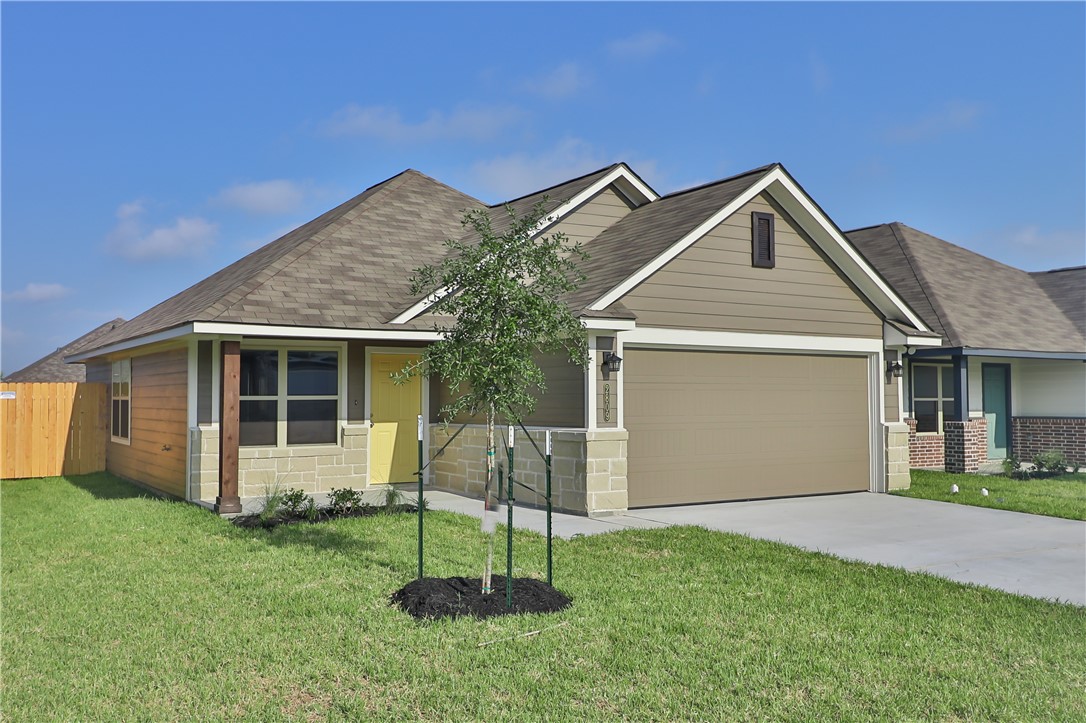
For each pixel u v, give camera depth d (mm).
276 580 7941
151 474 15867
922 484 16172
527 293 7246
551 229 15367
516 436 13492
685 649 6066
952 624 6758
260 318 12133
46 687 5398
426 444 15883
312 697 5250
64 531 10734
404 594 7215
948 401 20797
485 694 5250
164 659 5852
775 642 6250
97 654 5984
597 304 11992
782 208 14383
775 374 14375
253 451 13961
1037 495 14656
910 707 5109
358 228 16172
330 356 14883
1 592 7641
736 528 11195
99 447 19688
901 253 22266
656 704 5105
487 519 7324
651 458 13008
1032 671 5742
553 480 12594
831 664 5797
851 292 15125
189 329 11820
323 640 6223
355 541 9805
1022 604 7383
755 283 13977
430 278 8109
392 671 5570
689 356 13453
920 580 8203
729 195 13695
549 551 7578
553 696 5230
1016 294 22641
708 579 8148
